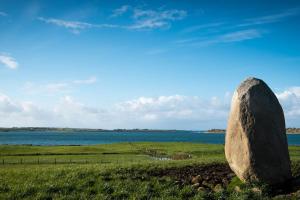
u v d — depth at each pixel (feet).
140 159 182.80
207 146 304.50
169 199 63.57
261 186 65.36
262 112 67.92
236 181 70.95
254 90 69.36
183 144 350.23
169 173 78.74
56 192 67.36
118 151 253.44
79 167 87.66
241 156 68.08
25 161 164.66
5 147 275.59
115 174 76.07
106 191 67.41
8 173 81.41
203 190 67.41
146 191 67.10
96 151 252.01
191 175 77.56
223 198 63.57
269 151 66.90
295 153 194.08
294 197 60.80
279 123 69.15
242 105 68.74
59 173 78.02
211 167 83.97
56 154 223.30
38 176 76.43
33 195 66.08
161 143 378.12
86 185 70.23
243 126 67.87
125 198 64.90
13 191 67.46
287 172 68.08
